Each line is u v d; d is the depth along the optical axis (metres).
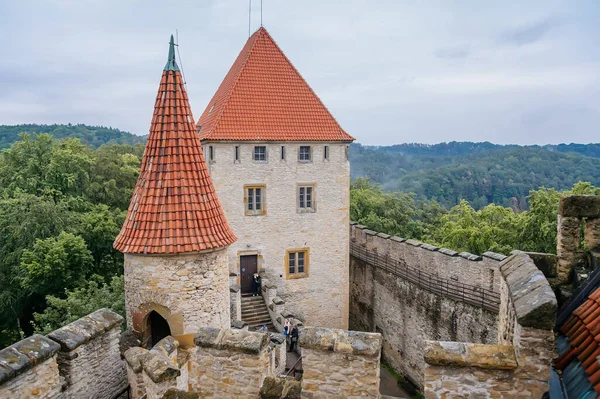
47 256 22.22
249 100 24.36
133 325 9.34
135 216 9.17
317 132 24.88
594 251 6.67
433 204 62.59
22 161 34.75
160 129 9.45
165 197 9.13
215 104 26.22
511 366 4.96
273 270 24.97
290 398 5.99
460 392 5.16
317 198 25.30
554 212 26.31
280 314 22.56
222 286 9.74
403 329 22.31
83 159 33.94
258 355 6.20
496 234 30.34
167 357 7.73
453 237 31.17
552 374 5.32
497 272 16.67
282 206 24.73
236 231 24.09
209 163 23.38
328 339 5.73
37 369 6.48
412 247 22.06
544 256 6.94
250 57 25.36
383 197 49.75
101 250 29.42
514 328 5.47
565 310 6.26
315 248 25.61
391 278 23.34
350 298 28.75
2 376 5.82
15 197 28.69
